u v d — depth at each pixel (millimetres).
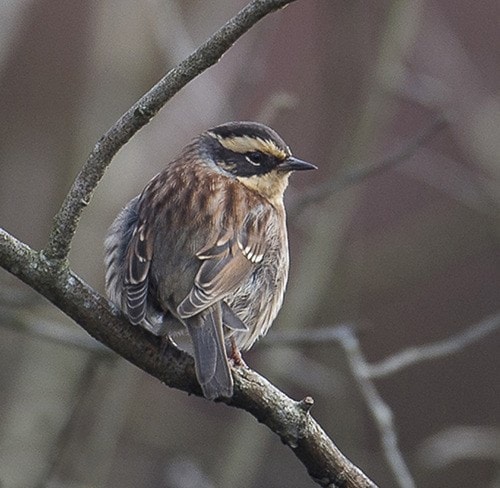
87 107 14953
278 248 9086
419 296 18141
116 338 7402
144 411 16453
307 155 16328
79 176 6965
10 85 18344
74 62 18531
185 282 8336
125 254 8617
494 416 17406
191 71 6840
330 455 7410
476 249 16578
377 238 16859
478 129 15484
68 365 14312
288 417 7344
